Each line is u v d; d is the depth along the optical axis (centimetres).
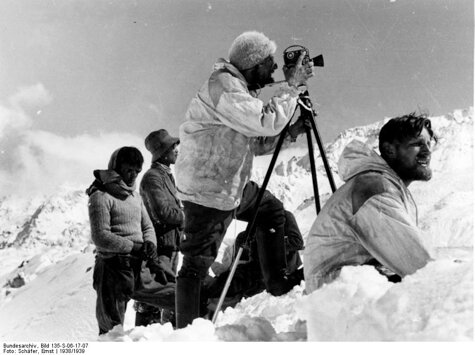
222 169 344
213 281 392
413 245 257
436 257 257
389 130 278
